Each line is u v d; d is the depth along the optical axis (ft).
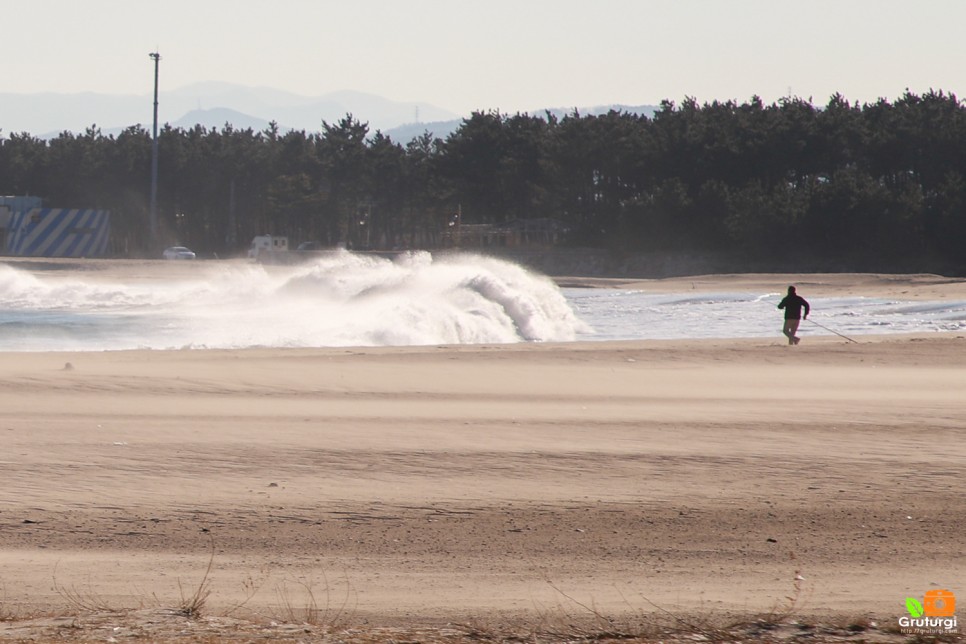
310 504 146.51
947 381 296.10
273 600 104.06
